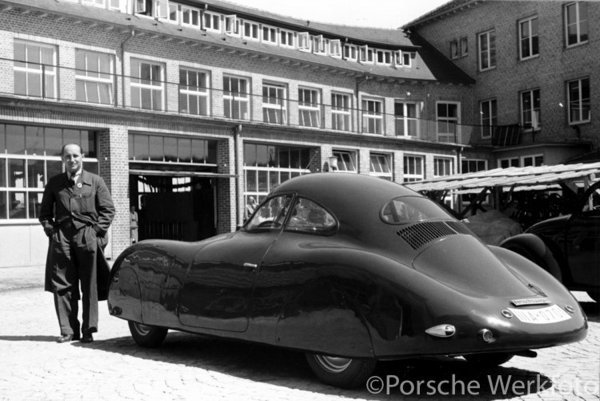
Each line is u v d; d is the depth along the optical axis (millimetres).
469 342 3900
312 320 4430
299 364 5227
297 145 26172
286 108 27953
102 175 20469
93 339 6637
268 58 27734
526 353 4707
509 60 34312
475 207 17906
